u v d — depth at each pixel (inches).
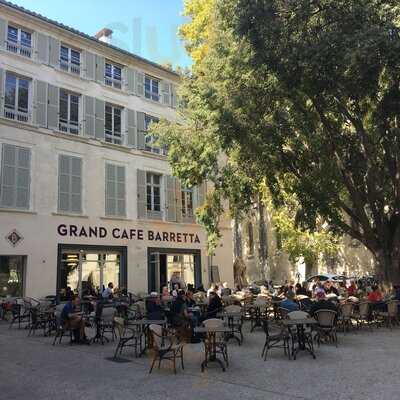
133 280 979.3
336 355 413.4
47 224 851.4
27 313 676.7
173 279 1039.0
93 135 954.1
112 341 515.8
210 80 642.8
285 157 668.1
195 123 760.3
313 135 655.8
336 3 506.0
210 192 1035.3
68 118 929.5
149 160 1053.2
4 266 796.0
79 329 502.6
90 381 332.5
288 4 520.4
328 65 498.9
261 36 524.1
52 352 451.2
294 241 1342.3
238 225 1561.3
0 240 784.3
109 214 954.7
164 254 1064.8
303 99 617.9
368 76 492.7
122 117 1031.6
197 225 1135.6
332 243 1348.4
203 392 299.9
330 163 665.0
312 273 1562.5
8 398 291.4
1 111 818.8
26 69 864.9
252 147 628.7
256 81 609.0
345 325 565.3
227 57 614.5
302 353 423.8
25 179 832.3
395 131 606.9
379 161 676.7
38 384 325.4
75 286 892.0
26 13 865.5
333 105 601.9
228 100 613.3
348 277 1349.7
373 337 516.4
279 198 756.0
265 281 1411.2
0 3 830.5
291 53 518.9
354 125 627.8
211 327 375.6
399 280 663.8
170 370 365.7
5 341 525.0
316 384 313.6
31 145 850.8
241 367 371.9
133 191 1009.5
